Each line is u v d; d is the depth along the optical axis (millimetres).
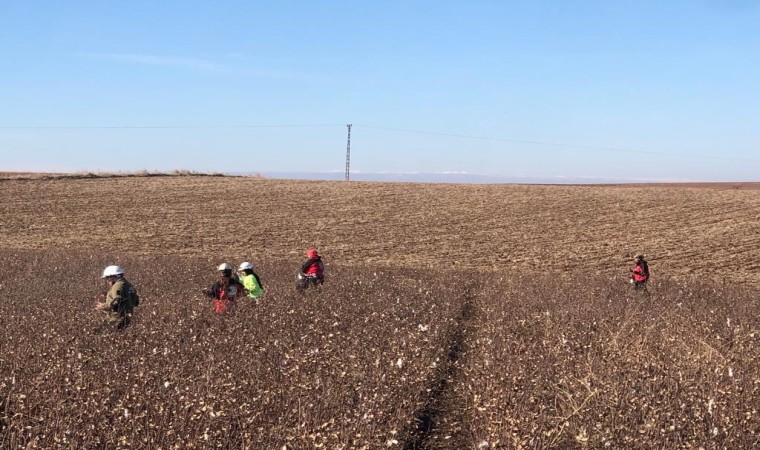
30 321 12078
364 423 7121
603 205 52781
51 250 32062
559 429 7586
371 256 34656
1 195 52562
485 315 16016
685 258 34531
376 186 64562
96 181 62469
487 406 7688
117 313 11648
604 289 21125
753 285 27219
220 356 9742
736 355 10797
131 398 7695
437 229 43312
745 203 53250
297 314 13406
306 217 47500
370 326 12062
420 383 9180
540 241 39438
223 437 6965
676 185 92875
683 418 7535
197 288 18891
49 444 6703
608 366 9664
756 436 7277
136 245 36906
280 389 8297
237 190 59844
